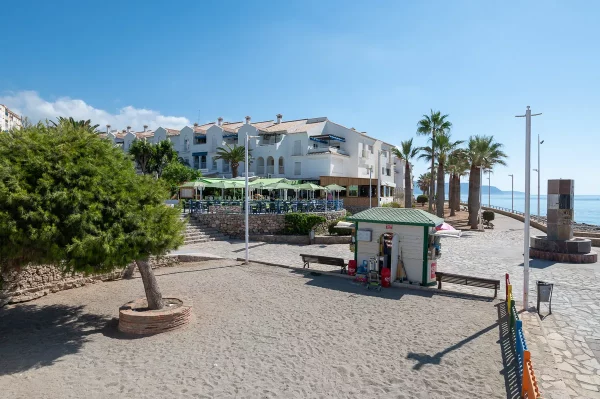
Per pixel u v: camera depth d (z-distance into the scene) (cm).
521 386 695
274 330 996
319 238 2464
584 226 4234
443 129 3850
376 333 968
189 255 1889
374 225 1507
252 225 2633
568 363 789
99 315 1149
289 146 4797
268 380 735
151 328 977
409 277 1446
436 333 962
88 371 782
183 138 5497
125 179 1034
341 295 1314
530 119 1145
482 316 1088
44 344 927
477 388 695
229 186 2914
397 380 729
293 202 2911
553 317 1071
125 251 941
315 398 670
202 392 693
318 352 859
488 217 3703
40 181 851
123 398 675
